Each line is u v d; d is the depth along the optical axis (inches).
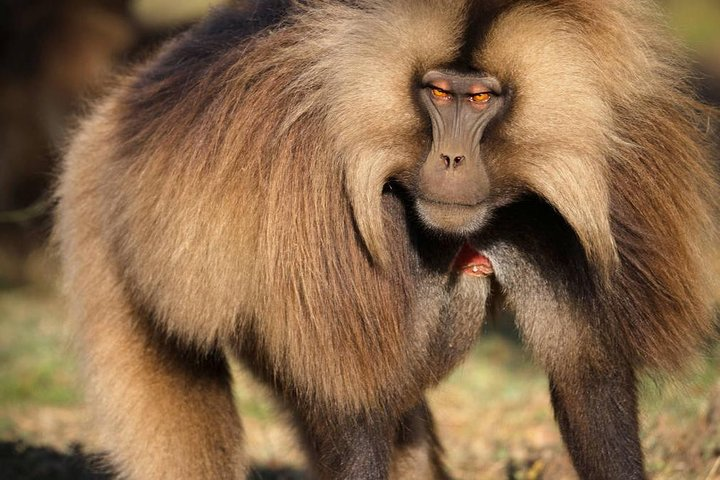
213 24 371.6
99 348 388.8
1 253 931.3
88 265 394.9
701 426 446.6
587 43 297.3
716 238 335.6
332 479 327.9
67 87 856.3
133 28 886.4
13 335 759.7
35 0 869.2
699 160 323.3
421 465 410.0
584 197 300.8
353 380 309.7
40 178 875.4
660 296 315.0
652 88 307.3
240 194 309.1
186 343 356.5
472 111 300.0
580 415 334.0
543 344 336.5
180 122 335.0
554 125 299.9
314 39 309.6
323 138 303.1
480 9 295.6
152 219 334.6
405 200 320.2
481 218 305.7
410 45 299.0
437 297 336.8
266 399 413.1
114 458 387.9
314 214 303.9
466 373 668.7
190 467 374.9
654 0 321.1
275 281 304.8
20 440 513.7
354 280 307.1
